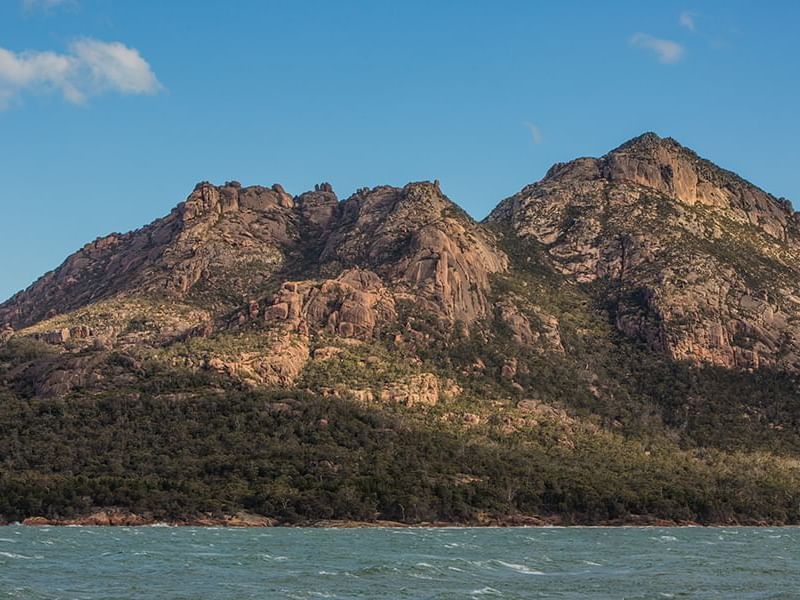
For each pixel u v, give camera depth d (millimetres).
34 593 116938
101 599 115125
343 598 117938
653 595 123188
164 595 118562
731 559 165125
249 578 133000
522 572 143625
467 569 144250
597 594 123688
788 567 153750
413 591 123312
